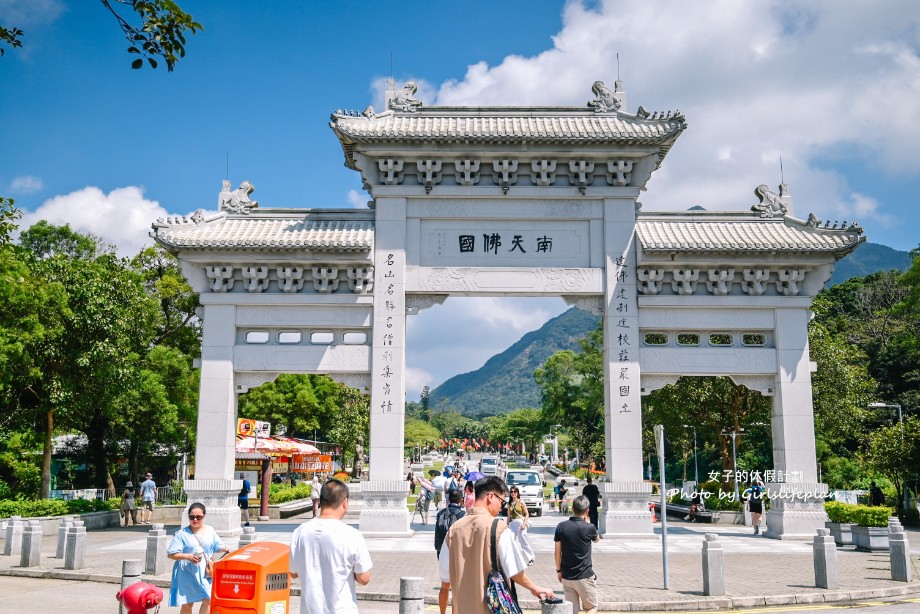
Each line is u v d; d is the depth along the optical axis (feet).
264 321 96.12
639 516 92.73
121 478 180.14
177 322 162.61
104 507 118.62
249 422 134.10
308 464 194.18
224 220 100.48
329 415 232.53
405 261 96.84
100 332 115.14
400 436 93.20
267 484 132.67
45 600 55.21
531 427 478.18
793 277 96.78
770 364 96.48
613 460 93.81
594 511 92.32
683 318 97.09
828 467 182.39
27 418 120.26
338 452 279.08
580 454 391.86
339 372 96.07
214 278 96.27
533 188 97.86
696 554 79.15
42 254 169.68
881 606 54.85
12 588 61.05
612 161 97.60
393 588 58.34
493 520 29.35
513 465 420.36
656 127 97.76
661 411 160.66
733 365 96.32
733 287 97.66
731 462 157.17
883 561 76.84
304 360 95.66
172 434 148.15
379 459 92.79
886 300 276.41
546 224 98.48
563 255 97.76
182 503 137.28
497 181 97.71
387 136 94.53
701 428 184.14
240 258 95.45
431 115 101.40
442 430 640.58
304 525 28.25
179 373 146.10
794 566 70.90
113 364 115.85
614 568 69.46
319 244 93.40
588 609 41.83
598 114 101.55
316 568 27.43
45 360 112.88
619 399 94.68
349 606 27.30
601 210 98.48
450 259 97.30
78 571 66.64
